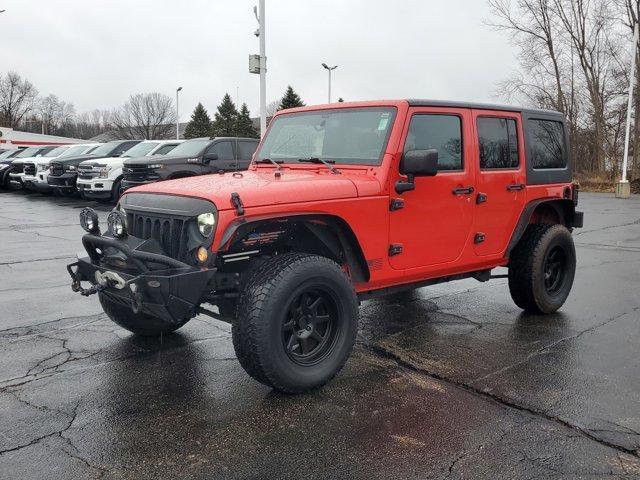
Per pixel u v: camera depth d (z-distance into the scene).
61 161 17.61
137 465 2.83
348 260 3.95
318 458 2.89
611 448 2.98
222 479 2.71
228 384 3.83
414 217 4.20
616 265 8.16
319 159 4.33
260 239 3.71
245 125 58.56
